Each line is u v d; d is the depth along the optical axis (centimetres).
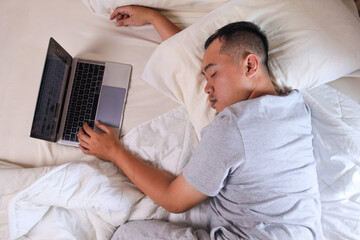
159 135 92
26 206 79
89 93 94
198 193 68
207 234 74
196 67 89
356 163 76
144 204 83
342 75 84
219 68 68
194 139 90
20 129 94
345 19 82
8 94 97
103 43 100
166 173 83
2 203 79
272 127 62
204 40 88
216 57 69
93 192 80
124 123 94
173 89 94
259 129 61
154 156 90
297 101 70
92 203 80
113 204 79
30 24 101
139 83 98
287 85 83
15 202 77
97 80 95
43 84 79
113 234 82
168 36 96
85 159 92
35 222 81
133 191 84
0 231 79
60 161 92
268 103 63
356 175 76
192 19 101
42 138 82
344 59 80
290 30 81
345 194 76
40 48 100
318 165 80
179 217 82
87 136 88
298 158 65
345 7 84
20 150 92
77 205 80
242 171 62
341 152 78
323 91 86
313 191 68
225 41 67
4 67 99
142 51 101
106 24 102
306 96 85
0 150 92
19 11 102
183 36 89
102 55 99
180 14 101
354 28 81
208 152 63
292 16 82
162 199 74
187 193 69
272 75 82
